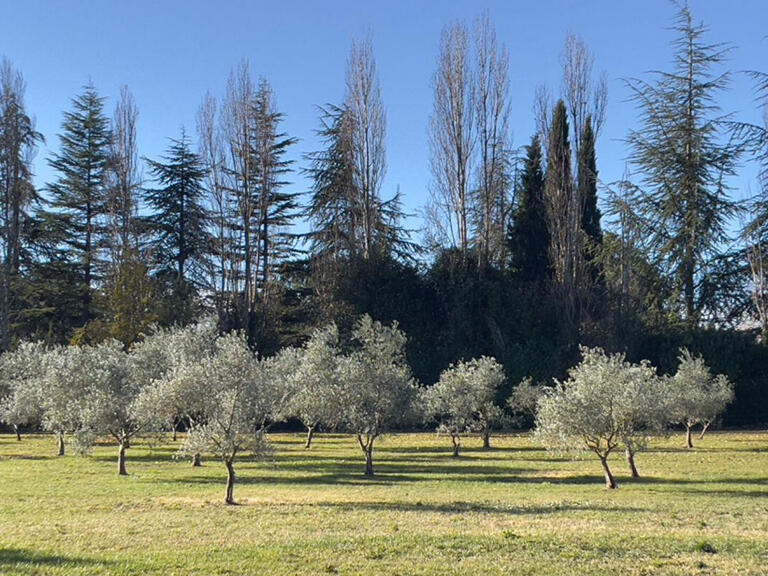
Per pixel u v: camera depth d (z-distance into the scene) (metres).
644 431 23.58
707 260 56.66
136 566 11.31
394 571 11.00
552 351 52.50
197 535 14.11
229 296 58.28
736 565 11.26
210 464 30.41
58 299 59.88
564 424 22.78
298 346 58.59
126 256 53.56
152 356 33.72
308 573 10.91
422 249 60.50
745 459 31.39
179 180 62.94
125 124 59.03
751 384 52.53
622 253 56.25
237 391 19.80
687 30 58.06
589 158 60.94
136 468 28.62
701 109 57.50
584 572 10.90
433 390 35.62
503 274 57.41
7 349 53.16
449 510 17.58
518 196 65.50
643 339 54.47
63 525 15.44
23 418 36.19
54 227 60.75
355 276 55.72
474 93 58.25
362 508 18.00
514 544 12.84
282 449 37.66
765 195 50.38
